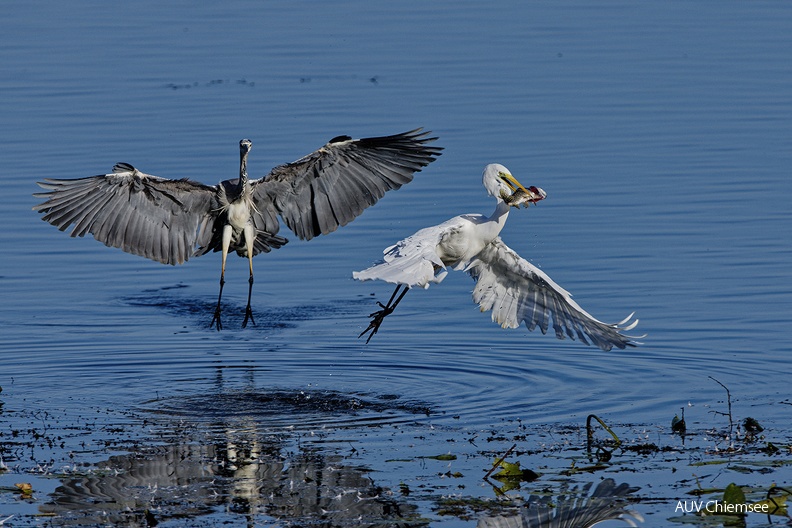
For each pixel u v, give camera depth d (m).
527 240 17.42
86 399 12.23
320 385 12.73
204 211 12.21
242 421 11.41
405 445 10.57
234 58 28.19
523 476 9.69
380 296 16.53
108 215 11.61
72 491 9.43
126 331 15.09
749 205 18.56
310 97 24.44
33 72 26.67
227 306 16.19
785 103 23.92
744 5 33.56
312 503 9.16
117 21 32.25
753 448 10.34
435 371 13.23
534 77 26.00
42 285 16.94
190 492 9.41
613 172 20.12
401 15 32.78
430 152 11.34
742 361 13.06
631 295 15.28
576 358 13.58
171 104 24.14
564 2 34.34
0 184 19.56
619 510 8.98
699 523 8.71
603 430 10.95
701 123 22.77
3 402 12.11
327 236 18.44
